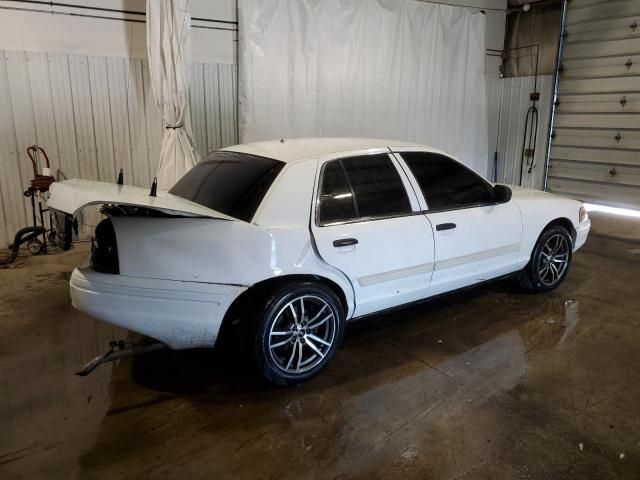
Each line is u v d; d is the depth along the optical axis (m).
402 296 3.43
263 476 2.25
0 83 5.36
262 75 6.71
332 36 7.15
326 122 7.39
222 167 3.35
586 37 8.27
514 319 3.96
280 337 2.91
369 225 3.15
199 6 6.23
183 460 2.36
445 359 3.32
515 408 2.78
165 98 5.71
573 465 2.33
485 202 3.86
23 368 3.17
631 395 2.91
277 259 2.80
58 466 2.31
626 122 7.95
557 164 9.02
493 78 9.50
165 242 2.62
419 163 3.58
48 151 5.73
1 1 5.23
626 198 8.13
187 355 3.37
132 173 6.25
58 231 2.69
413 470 2.29
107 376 3.09
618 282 4.86
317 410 2.75
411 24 7.86
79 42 5.67
